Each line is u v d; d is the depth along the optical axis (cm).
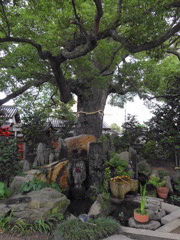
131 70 866
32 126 776
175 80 767
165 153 762
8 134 649
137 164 631
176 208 478
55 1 509
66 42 689
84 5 561
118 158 610
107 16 619
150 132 820
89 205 500
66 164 571
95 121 1052
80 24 561
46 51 599
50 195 433
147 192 581
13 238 342
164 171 734
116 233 359
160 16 486
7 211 382
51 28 594
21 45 779
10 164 507
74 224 360
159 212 452
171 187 602
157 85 956
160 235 353
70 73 919
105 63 870
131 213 460
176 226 391
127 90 1109
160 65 1128
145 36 555
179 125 700
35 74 772
